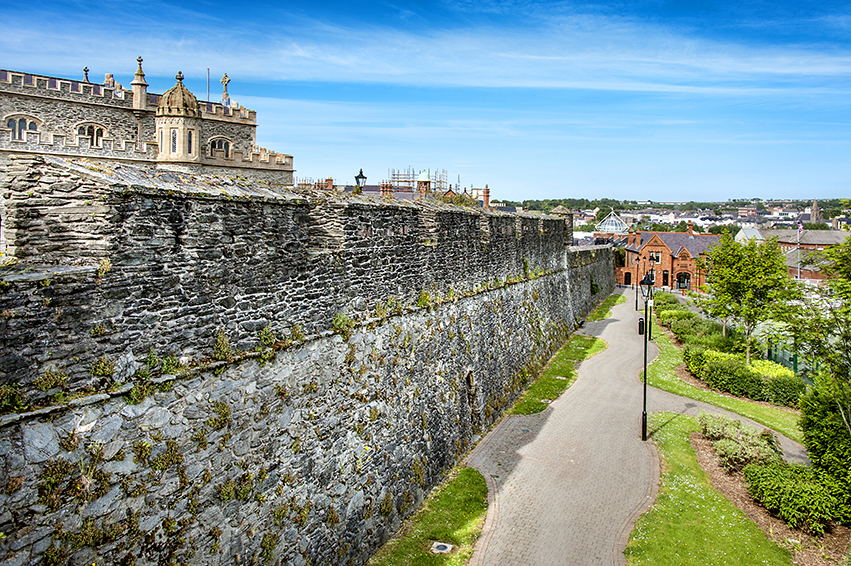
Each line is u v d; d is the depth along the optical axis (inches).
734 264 1240.2
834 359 609.9
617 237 4628.4
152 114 1785.2
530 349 1135.6
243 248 384.2
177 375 331.0
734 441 762.2
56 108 1622.8
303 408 440.8
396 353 591.2
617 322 1892.2
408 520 576.4
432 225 697.0
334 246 497.4
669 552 544.1
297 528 424.5
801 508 593.9
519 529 573.9
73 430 276.2
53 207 300.2
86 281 284.4
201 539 345.1
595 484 682.8
